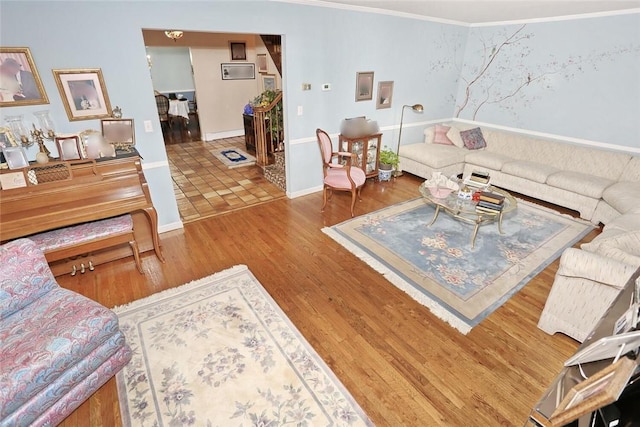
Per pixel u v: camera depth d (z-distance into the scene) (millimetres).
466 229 3539
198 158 6059
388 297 2543
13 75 2389
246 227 3588
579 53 4133
